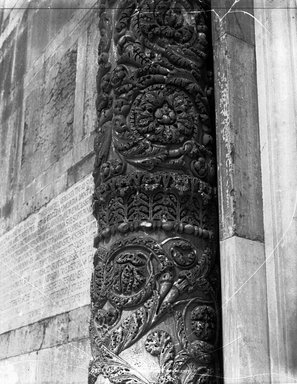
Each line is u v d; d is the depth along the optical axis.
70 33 5.81
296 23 3.82
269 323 3.28
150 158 3.46
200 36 3.80
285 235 3.38
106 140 3.68
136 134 3.50
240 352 3.13
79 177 4.97
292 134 3.57
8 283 6.06
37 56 6.52
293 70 3.71
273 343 3.23
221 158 3.53
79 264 4.67
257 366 3.16
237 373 3.11
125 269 3.30
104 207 3.57
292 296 3.26
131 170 3.50
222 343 3.31
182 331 3.21
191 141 3.54
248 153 3.55
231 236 3.34
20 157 6.41
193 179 3.46
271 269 3.36
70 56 5.69
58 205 5.25
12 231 6.21
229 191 3.42
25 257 5.76
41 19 6.65
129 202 3.45
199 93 3.66
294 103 3.63
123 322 3.26
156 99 3.54
